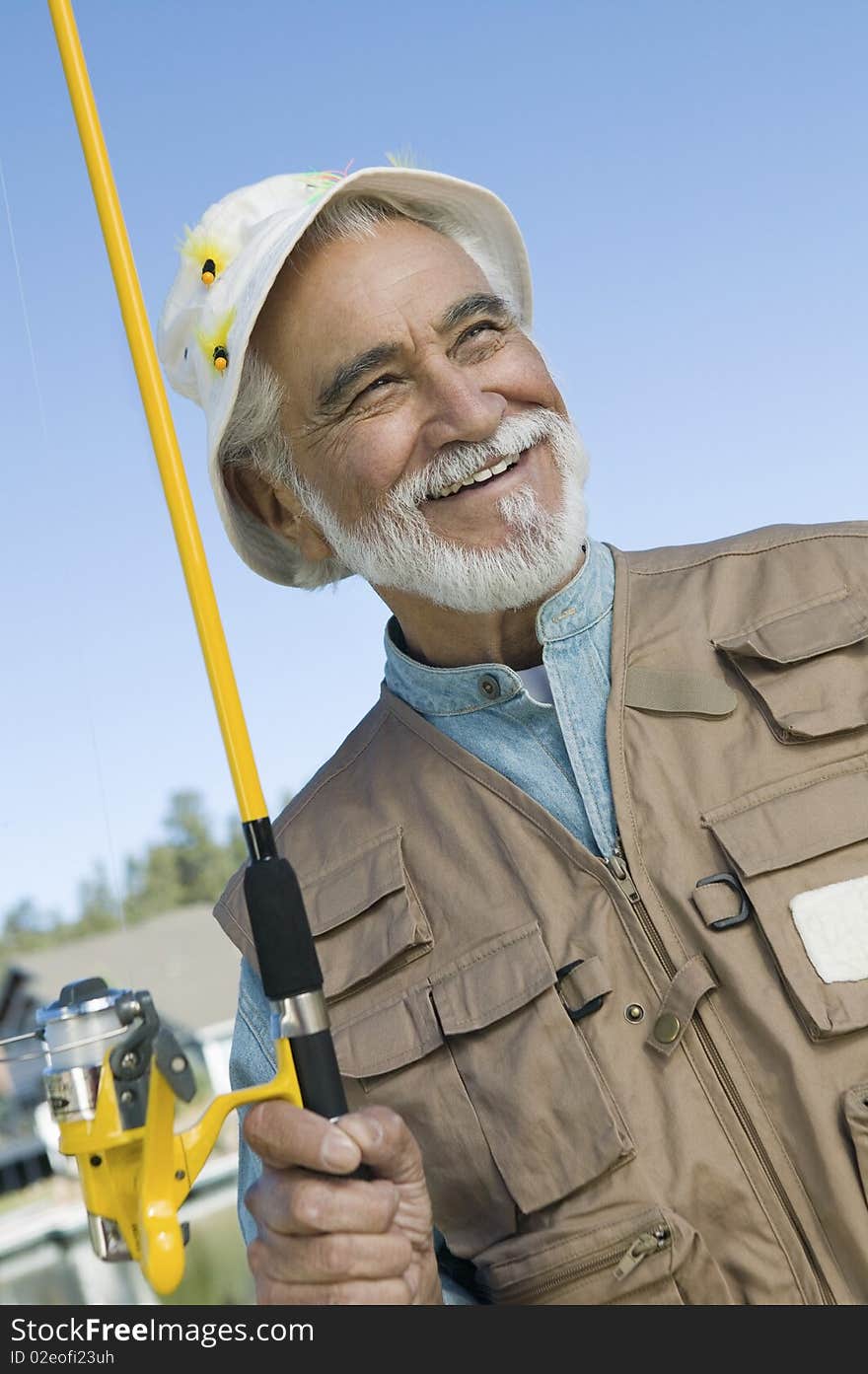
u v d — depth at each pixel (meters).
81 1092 1.15
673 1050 1.44
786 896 1.44
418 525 1.61
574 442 1.65
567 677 1.60
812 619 1.57
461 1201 1.53
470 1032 1.54
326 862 1.71
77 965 27.81
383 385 1.64
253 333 1.73
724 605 1.62
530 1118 1.47
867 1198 1.35
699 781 1.52
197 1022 20.00
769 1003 1.42
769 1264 1.38
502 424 1.59
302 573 2.00
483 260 1.78
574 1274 1.42
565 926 1.52
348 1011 1.63
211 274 1.79
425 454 1.60
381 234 1.68
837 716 1.50
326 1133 1.17
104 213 1.29
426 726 1.69
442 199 1.73
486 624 1.63
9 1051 1.18
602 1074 1.46
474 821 1.62
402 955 1.60
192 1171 1.12
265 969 1.21
